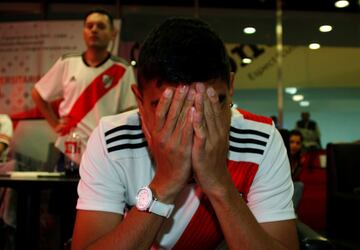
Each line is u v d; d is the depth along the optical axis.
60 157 3.07
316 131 5.11
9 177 2.12
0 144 2.98
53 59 4.03
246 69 5.10
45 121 3.88
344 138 5.12
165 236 1.00
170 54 0.80
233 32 5.06
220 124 0.81
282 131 1.79
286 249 0.89
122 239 0.83
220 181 0.84
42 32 4.06
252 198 1.01
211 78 0.80
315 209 4.50
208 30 0.85
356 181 2.50
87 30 3.18
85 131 3.08
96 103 3.14
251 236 0.85
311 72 5.14
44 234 3.13
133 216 0.85
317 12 5.14
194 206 0.98
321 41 5.16
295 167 3.26
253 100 5.10
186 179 0.84
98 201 0.96
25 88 4.02
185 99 0.79
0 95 4.02
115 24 3.99
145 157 0.98
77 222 0.96
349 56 5.18
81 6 4.79
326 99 5.16
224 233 0.86
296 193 1.79
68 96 3.18
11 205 2.75
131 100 3.24
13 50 4.07
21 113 3.96
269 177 0.99
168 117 0.81
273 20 5.11
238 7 5.05
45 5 4.76
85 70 3.21
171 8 4.91
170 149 0.82
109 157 0.97
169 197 0.84
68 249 1.50
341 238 2.29
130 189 0.98
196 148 0.81
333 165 2.52
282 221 0.98
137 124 0.99
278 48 5.11
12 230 2.76
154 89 0.82
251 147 0.99
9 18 4.76
